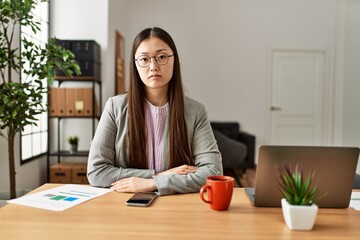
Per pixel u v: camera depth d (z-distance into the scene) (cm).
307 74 544
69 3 341
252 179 435
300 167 94
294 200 82
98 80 332
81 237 74
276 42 538
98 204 99
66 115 315
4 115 197
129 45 513
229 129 522
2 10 194
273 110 547
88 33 344
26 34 279
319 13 536
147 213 91
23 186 286
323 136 548
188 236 76
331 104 543
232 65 540
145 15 525
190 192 114
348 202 98
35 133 319
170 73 125
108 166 126
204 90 543
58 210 92
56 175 314
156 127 132
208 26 535
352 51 504
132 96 130
